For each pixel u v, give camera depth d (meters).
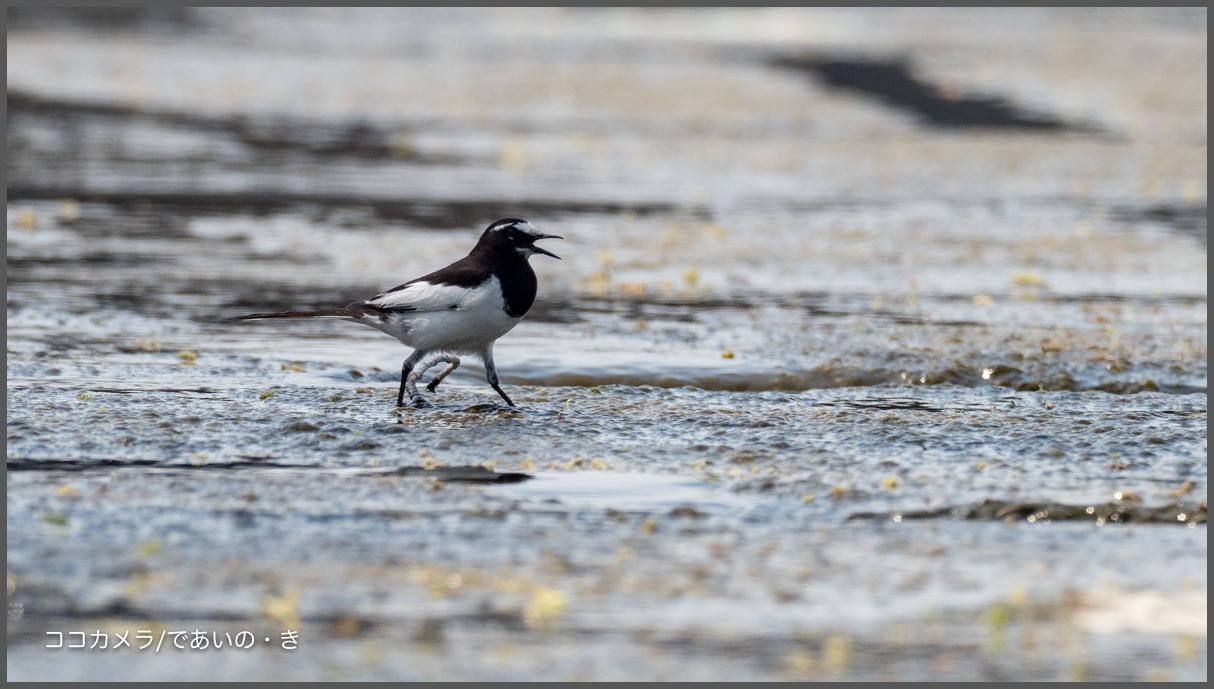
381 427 11.89
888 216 26.14
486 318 12.10
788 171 31.41
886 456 11.38
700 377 14.39
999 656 7.81
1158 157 33.69
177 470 10.59
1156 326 17.02
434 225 24.34
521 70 46.88
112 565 8.75
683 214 26.03
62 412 12.10
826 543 9.41
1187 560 9.26
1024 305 18.33
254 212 25.20
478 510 9.85
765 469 10.95
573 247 22.50
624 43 55.56
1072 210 27.00
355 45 52.44
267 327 16.53
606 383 14.35
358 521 9.58
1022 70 49.28
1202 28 62.66
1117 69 49.19
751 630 8.08
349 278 19.64
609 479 10.66
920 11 71.38
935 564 9.09
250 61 46.66
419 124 37.16
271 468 10.72
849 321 17.12
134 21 55.91
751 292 19.17
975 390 14.28
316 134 35.00
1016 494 10.42
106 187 27.20
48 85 40.03
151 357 14.74
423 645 7.82
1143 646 7.96
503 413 12.50
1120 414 13.07
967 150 34.44
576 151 33.59
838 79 47.06
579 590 8.55
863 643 7.96
